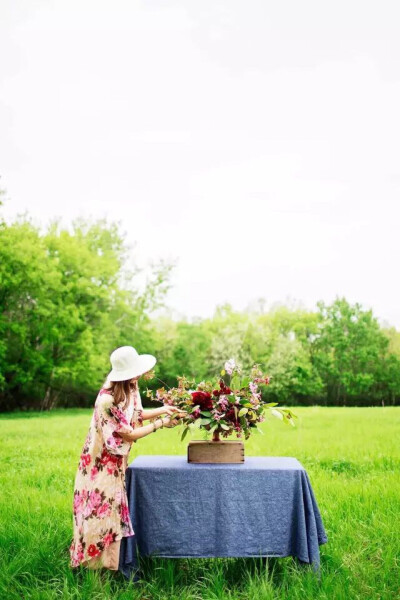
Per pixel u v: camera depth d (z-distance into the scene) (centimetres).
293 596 440
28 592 456
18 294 3616
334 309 5728
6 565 497
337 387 5400
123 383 489
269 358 4791
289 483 490
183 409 522
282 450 1227
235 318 5819
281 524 487
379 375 5472
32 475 942
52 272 3494
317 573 475
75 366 3566
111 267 3988
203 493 489
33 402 4009
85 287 3741
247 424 518
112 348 4150
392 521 614
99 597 443
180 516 487
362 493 733
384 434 1549
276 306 6103
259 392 523
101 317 3888
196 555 483
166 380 4856
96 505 475
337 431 1656
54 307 3494
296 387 4766
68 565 494
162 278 4381
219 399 516
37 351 3625
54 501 718
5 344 3597
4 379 3488
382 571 495
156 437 1548
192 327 4997
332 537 575
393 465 1028
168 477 491
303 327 5872
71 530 587
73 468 1018
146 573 499
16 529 579
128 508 485
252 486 489
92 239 4297
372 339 5484
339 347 5456
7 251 3444
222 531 483
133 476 492
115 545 476
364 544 564
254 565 514
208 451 516
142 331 4378
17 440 1523
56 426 2000
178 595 466
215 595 448
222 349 4725
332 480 851
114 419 478
